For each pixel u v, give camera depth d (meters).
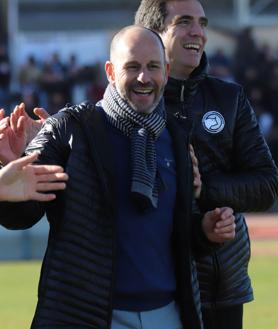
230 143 8.00
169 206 6.87
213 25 35.56
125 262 6.70
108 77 6.98
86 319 6.51
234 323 8.16
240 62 35.25
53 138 6.77
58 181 6.38
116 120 6.83
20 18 34.81
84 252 6.57
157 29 7.96
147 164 6.75
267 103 34.81
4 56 34.28
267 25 35.84
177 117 7.83
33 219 6.61
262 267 20.25
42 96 33.66
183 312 6.87
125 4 35.22
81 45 34.75
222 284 8.00
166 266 6.84
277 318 14.40
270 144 33.97
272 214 31.91
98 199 6.65
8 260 21.05
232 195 7.56
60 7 34.94
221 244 7.18
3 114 7.25
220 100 8.02
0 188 6.25
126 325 6.73
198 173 7.12
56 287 6.54
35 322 6.52
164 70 6.81
